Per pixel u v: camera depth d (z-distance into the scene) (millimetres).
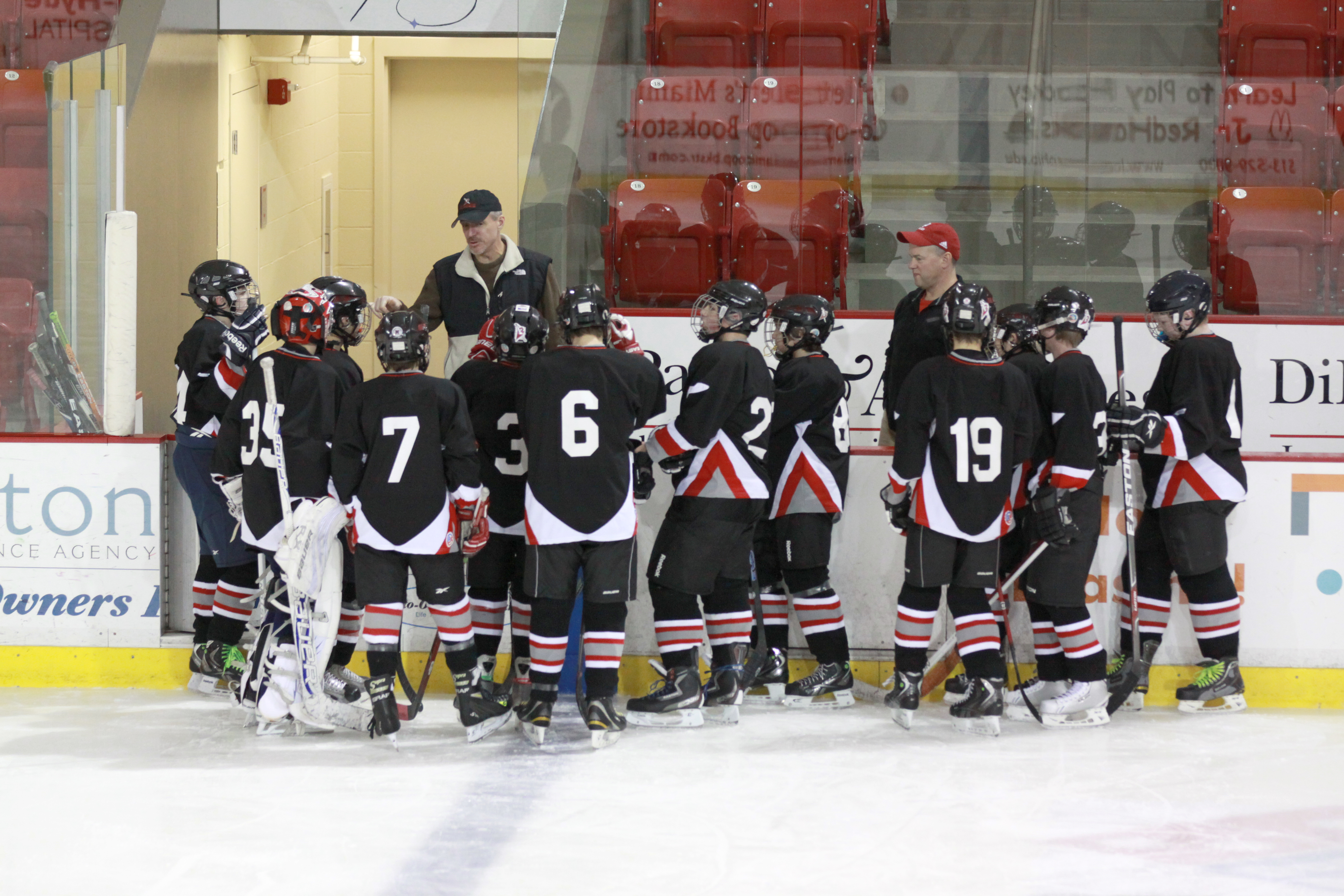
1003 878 9125
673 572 12750
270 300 24109
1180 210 16047
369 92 26750
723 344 12656
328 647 12406
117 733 12531
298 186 25344
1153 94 15953
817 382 13328
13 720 12953
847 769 11547
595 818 10250
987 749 12195
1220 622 13484
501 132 26969
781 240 15852
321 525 12156
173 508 14422
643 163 16047
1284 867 9352
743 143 16047
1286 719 13398
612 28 15938
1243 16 16219
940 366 12445
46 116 14680
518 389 12227
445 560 12094
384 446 11867
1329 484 13797
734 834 9914
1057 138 16062
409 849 9578
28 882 8938
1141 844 9766
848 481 14023
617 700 14180
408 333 11945
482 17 20156
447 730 12773
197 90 18625
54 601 14273
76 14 17688
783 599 13961
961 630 12656
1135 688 13484
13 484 14211
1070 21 16031
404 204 27203
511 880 9023
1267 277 15883
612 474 12016
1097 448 12727
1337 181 16094
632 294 15914
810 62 16109
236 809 10398
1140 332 15523
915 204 16078
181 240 17844
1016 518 13680
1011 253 16219
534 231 15727
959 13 16047
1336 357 15352
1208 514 13320
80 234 14586
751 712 13594
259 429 12445
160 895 8742
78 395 14484
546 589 12047
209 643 13680
